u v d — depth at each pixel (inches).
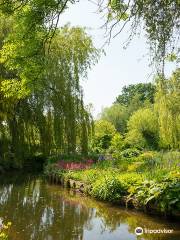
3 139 866.1
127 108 2719.0
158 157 631.8
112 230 340.5
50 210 435.8
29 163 965.2
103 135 1457.9
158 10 242.5
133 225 350.3
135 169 570.9
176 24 244.8
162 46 250.5
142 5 242.4
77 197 529.0
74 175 628.1
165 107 1104.2
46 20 243.4
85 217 397.4
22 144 867.4
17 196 538.0
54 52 829.8
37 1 233.3
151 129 1694.1
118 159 760.3
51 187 637.3
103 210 427.8
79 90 858.8
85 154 868.0
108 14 250.7
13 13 238.4
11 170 913.5
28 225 364.2
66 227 356.8
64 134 852.6
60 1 236.1
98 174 561.6
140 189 416.8
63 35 848.3
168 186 367.6
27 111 874.8
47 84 834.8
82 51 848.9
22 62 255.6
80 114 861.8
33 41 247.8
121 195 451.8
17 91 285.9
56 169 731.4
